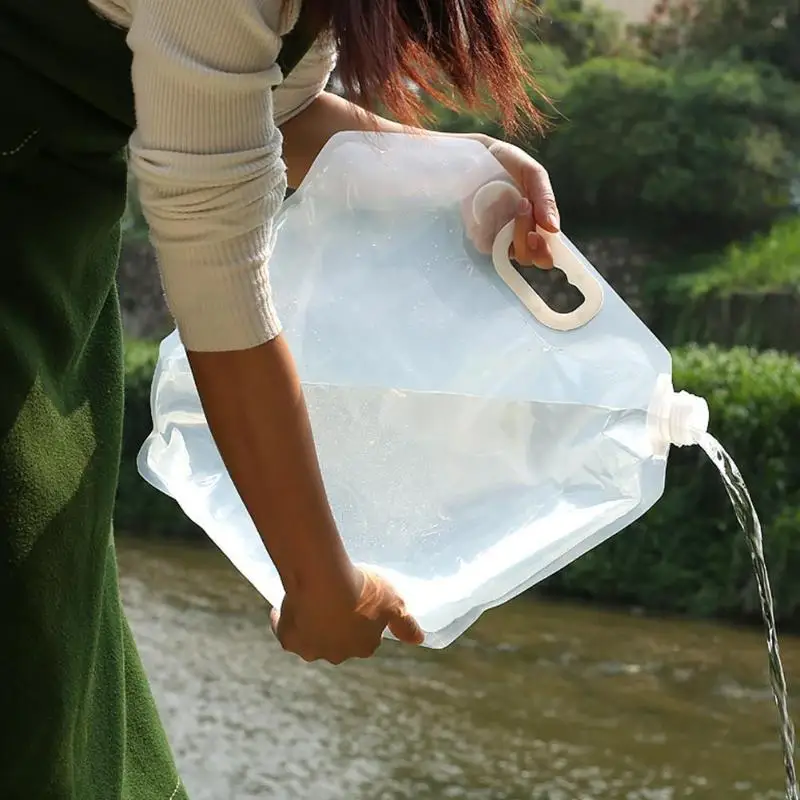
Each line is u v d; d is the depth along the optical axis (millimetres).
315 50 1394
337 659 1147
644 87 10992
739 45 12086
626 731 4719
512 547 1309
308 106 1482
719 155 10625
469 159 1396
